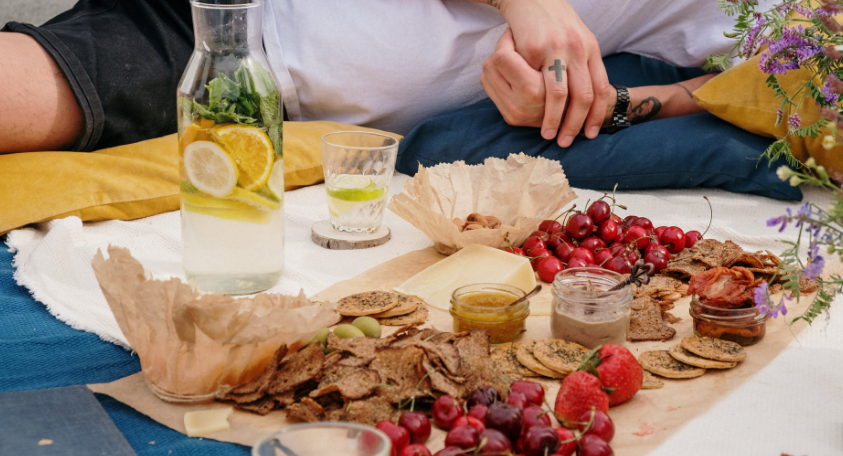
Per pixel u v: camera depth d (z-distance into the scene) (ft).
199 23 4.86
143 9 6.23
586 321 4.75
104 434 4.33
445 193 5.75
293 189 6.32
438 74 6.67
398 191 6.30
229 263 5.03
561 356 4.66
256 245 5.04
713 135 6.18
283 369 4.54
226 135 4.90
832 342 4.88
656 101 6.45
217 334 4.42
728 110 6.15
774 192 6.13
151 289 4.42
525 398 4.37
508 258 5.22
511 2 6.29
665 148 6.17
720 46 6.61
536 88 6.11
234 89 4.87
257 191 4.99
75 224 5.52
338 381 4.43
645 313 4.99
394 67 6.57
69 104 5.97
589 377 4.38
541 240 5.49
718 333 4.85
